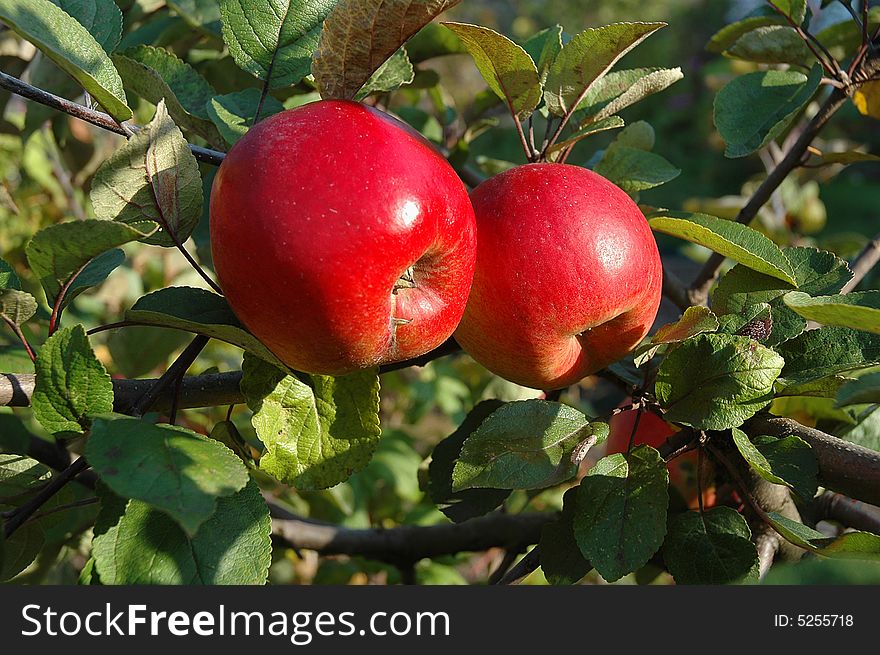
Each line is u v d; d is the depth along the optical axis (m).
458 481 0.50
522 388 0.65
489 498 0.58
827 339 0.54
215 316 0.51
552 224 0.50
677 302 0.69
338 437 0.52
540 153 0.56
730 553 0.52
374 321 0.47
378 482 0.86
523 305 0.51
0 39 0.76
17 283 0.51
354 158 0.47
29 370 0.61
